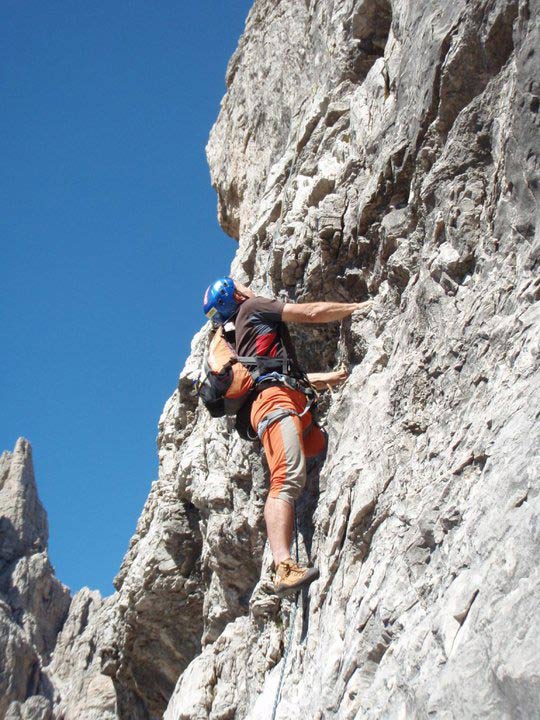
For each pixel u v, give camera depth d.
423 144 6.62
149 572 11.45
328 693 5.19
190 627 11.60
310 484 7.01
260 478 8.38
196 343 12.99
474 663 3.75
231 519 9.20
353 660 4.96
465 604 4.04
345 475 6.03
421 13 6.94
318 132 9.20
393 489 5.51
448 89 6.31
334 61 9.62
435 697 3.86
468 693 3.69
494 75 6.06
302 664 6.01
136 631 12.02
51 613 74.88
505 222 5.45
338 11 10.04
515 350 4.89
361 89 8.52
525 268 5.16
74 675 58.94
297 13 12.66
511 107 5.41
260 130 12.81
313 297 7.68
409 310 6.29
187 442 11.88
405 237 6.78
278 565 5.92
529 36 5.28
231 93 14.72
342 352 7.36
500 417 4.66
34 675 56.81
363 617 5.01
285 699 5.97
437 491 4.91
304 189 8.57
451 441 5.09
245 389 6.39
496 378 4.97
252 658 7.69
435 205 6.34
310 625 5.98
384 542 5.29
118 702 13.09
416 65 6.84
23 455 95.81
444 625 4.11
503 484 4.27
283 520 6.00
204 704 8.54
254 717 6.30
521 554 3.85
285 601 7.16
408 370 5.87
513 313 5.11
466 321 5.45
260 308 6.57
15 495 89.94
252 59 13.94
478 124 6.10
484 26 6.03
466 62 6.17
